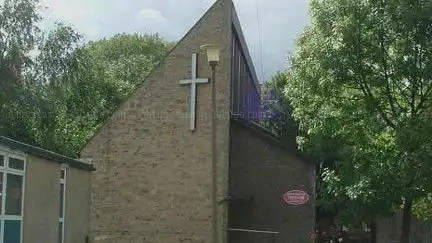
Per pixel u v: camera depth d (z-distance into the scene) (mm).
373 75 16516
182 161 24891
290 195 24109
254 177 24891
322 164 24344
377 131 16484
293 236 24109
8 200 13211
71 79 28312
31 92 26672
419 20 15367
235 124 25406
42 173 14922
